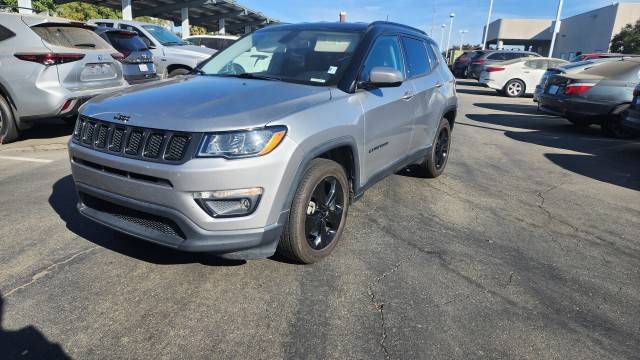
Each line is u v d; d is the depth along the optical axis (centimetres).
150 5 1902
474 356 234
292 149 264
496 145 770
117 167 264
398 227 391
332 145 298
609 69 874
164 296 271
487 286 302
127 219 282
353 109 325
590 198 500
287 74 356
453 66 2894
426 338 246
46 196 426
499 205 462
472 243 368
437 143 525
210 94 297
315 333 245
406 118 414
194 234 253
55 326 241
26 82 592
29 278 286
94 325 243
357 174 343
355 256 333
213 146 246
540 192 514
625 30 3588
